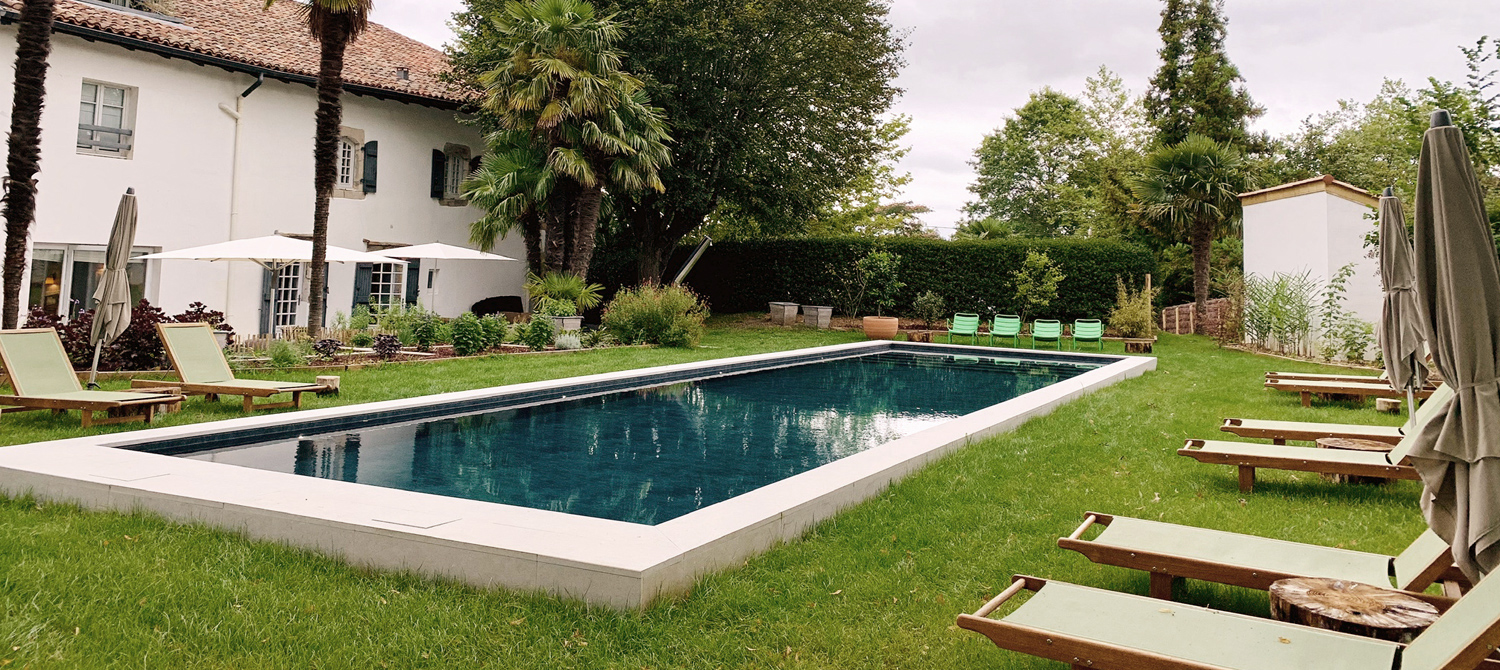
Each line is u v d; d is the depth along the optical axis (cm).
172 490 471
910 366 1691
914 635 341
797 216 2397
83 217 1537
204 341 948
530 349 1611
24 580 367
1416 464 280
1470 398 257
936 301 2341
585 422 937
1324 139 3244
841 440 851
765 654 322
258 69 1722
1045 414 952
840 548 452
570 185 1984
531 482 645
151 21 1662
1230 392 1130
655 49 2041
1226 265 2794
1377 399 939
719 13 2048
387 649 317
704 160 2211
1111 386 1206
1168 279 3014
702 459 747
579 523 418
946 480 604
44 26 1040
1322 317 1586
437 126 2169
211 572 386
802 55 2166
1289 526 499
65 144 1507
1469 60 1252
